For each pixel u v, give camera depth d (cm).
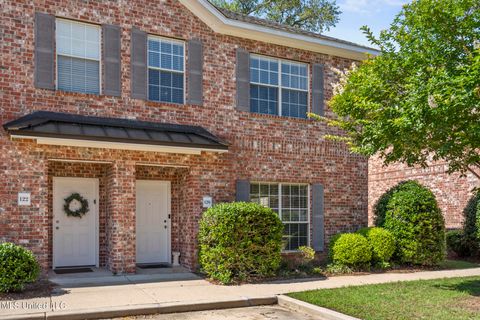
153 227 1368
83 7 1184
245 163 1366
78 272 1202
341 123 1100
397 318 803
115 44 1213
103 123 1162
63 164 1260
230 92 1362
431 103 811
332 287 1084
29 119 1072
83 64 1193
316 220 1473
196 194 1281
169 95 1295
